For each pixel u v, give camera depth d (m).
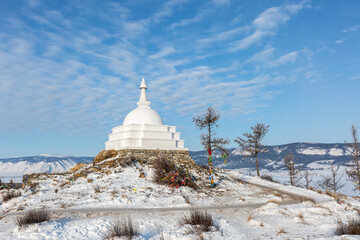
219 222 14.18
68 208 18.89
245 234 12.23
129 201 20.86
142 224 13.99
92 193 23.30
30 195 23.36
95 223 14.03
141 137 37.94
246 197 24.14
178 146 40.75
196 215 13.98
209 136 29.75
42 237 12.05
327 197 24.33
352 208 17.91
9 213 18.31
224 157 29.69
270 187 30.94
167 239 11.40
